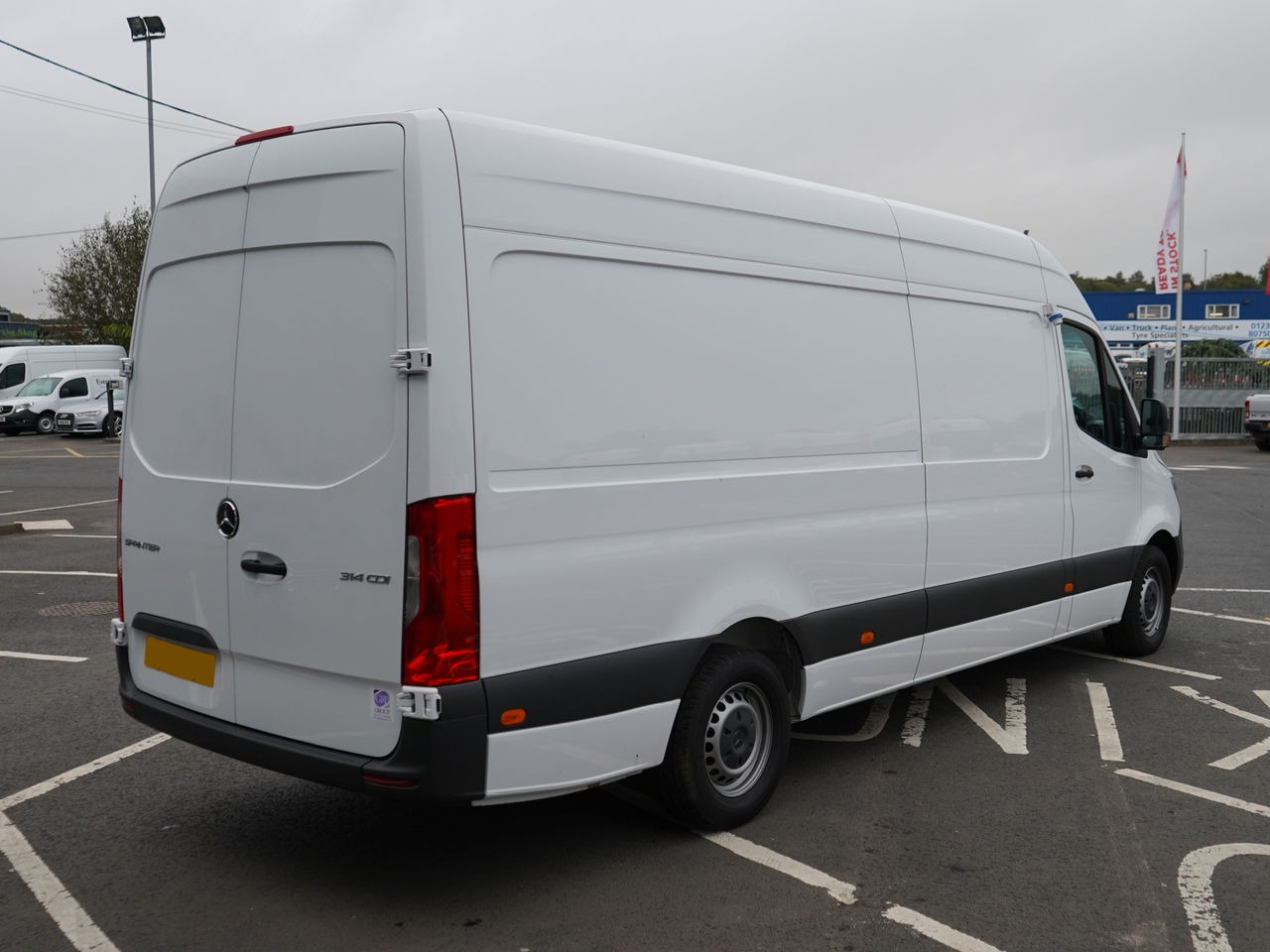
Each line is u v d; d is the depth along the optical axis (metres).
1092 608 6.45
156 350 4.21
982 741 5.48
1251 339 46.09
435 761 3.33
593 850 4.17
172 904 3.75
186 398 4.05
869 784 4.87
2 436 34.75
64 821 4.48
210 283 3.97
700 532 4.06
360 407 3.46
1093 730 5.65
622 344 3.82
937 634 5.21
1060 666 6.94
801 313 4.54
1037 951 3.43
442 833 4.35
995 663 7.02
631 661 3.81
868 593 4.84
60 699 6.18
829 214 4.75
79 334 48.25
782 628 4.50
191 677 4.06
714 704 4.17
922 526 5.11
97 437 33.91
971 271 5.57
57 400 34.53
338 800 4.71
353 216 3.50
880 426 4.91
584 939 3.50
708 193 4.20
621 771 3.83
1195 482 18.81
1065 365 6.21
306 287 3.63
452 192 3.39
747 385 4.27
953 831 4.35
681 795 4.12
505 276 3.50
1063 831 4.36
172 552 4.08
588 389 3.70
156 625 4.20
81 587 9.61
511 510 3.46
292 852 4.18
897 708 6.06
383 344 3.41
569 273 3.68
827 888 3.85
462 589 3.34
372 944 3.47
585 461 3.68
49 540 12.53
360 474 3.45
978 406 5.50
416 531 3.32
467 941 3.49
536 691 3.52
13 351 36.12
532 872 3.99
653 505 3.88
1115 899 3.77
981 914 3.66
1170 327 46.25
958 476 5.32
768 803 4.63
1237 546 11.84
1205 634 7.86
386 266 3.41
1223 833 4.34
